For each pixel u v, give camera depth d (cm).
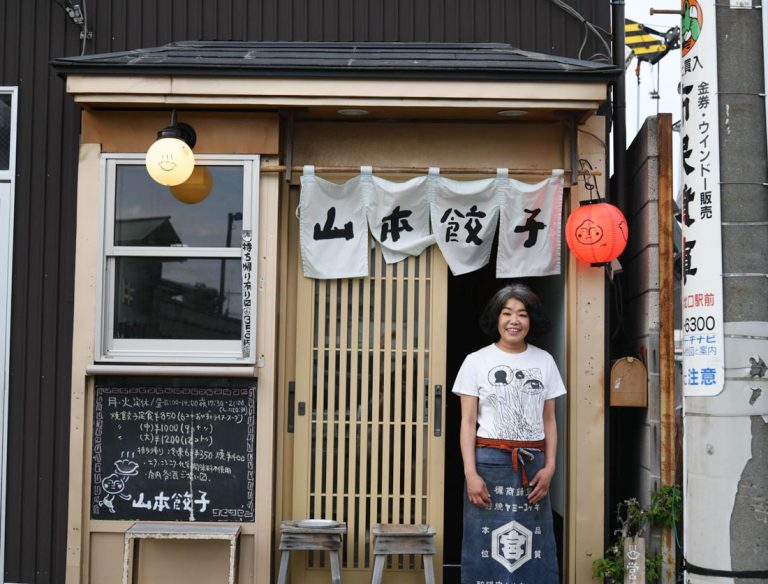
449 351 812
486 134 627
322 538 577
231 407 600
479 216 613
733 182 457
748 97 460
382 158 625
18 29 648
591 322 614
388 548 570
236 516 597
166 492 599
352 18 652
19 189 641
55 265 637
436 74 567
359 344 623
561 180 611
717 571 445
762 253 454
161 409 602
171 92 571
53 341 634
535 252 615
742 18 462
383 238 616
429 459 618
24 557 627
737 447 445
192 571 596
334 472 620
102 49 649
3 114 648
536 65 572
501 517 561
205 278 604
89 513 599
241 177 606
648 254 614
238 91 572
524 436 564
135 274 605
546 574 564
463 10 651
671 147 607
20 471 630
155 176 559
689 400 462
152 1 651
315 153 624
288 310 624
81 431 596
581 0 649
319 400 619
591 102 575
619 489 701
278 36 652
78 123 641
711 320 454
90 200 603
